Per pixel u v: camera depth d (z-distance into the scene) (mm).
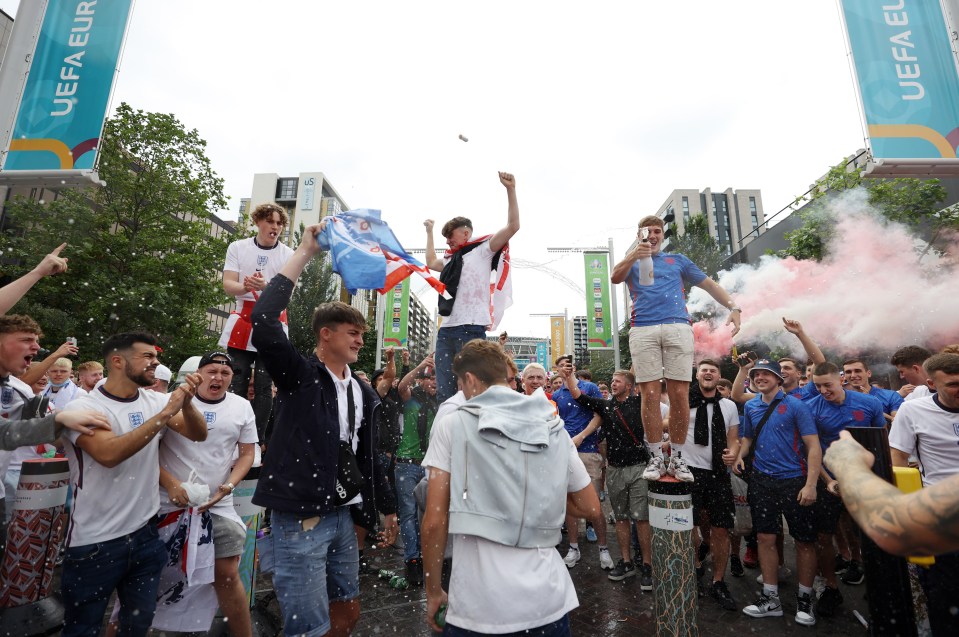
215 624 3520
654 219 3977
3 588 3777
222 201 19547
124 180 17125
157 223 17766
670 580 3516
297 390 2695
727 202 79188
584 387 6902
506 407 2078
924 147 5035
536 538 1938
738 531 5422
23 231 17297
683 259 4090
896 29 5332
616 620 4164
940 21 5320
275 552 2584
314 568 2551
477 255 3963
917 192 10828
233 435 3564
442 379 3836
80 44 5828
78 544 2707
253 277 4090
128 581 2904
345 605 2906
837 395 4660
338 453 2729
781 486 4375
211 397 3545
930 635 2842
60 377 5930
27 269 15312
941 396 3348
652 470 3736
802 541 4258
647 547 4992
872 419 4586
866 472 1213
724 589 4613
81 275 15906
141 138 17625
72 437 2748
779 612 4309
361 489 2936
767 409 4660
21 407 3650
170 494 3100
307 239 2824
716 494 4781
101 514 2754
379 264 2787
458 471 1979
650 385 3859
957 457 3256
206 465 3389
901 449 3502
